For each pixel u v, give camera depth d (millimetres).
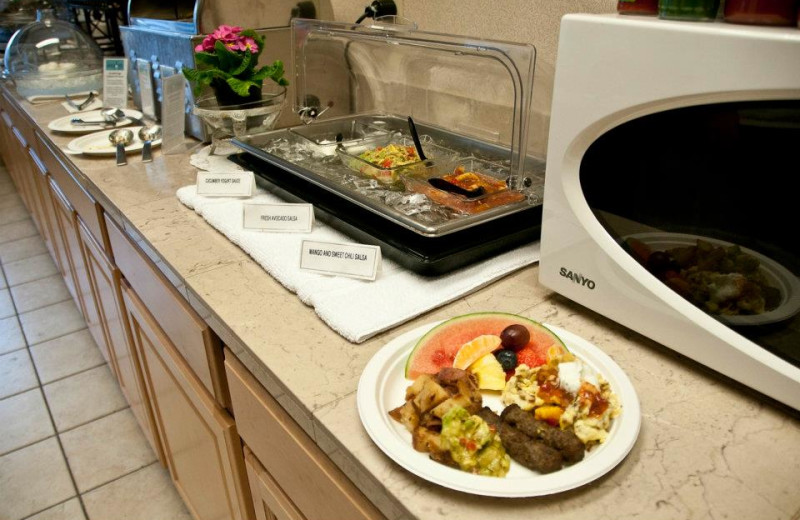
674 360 634
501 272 803
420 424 521
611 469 482
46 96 1913
